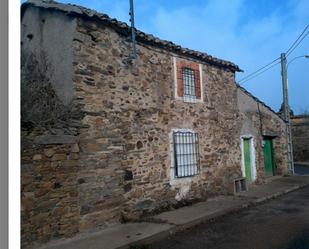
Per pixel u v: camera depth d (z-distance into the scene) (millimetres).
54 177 5129
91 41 6184
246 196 9055
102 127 6125
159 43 7625
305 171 15656
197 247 4930
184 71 8570
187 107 8477
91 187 5750
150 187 7125
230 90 10383
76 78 5828
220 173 9438
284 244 4867
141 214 6762
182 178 8055
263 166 12164
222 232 5727
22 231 4625
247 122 11438
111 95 6418
